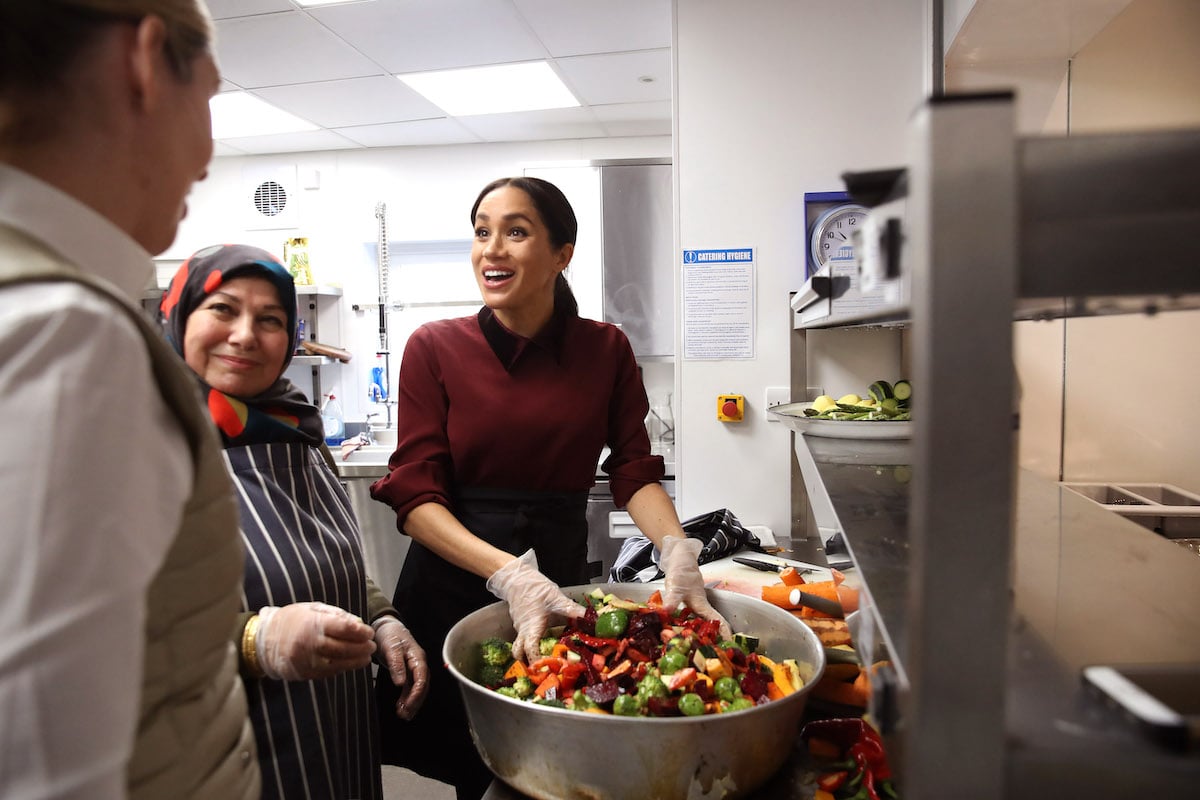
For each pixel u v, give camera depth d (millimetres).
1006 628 375
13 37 428
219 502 538
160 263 4422
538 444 1491
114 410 409
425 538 1386
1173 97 1914
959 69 2045
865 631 575
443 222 4176
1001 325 362
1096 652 505
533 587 1165
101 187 485
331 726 1131
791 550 2146
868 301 556
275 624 959
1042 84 2000
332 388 4305
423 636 1514
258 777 679
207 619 547
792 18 2229
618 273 3254
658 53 2971
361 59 2992
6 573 364
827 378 2301
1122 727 380
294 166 4254
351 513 1312
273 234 4332
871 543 708
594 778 783
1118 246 365
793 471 2312
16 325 381
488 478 1513
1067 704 416
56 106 455
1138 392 2008
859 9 2201
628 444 1615
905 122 2205
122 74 476
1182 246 362
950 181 359
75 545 380
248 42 2818
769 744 803
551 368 1521
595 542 3150
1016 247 360
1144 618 576
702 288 2318
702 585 1225
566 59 3021
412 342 1545
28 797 364
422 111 3594
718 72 2266
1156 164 361
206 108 552
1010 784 375
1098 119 1969
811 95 2234
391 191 4203
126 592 407
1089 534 858
